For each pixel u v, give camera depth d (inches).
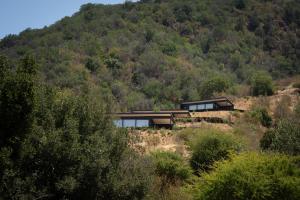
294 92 2160.4
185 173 609.6
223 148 693.9
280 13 5629.9
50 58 3061.0
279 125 730.8
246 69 3777.1
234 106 2044.8
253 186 371.9
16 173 359.6
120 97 2618.1
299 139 654.5
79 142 415.2
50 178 390.6
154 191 503.8
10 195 351.9
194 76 3085.6
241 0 5831.7
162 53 3705.7
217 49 4421.8
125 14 4845.0
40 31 4308.6
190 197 480.7
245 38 4913.9
